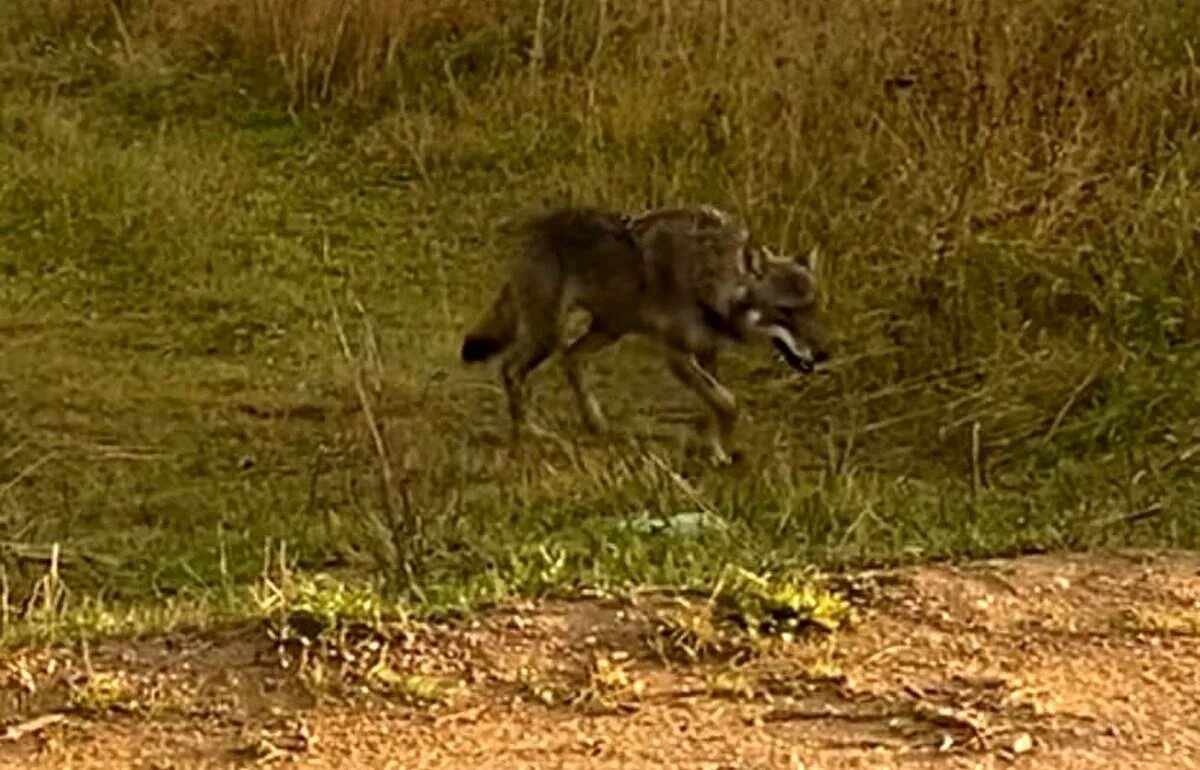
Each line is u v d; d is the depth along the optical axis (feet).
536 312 42.45
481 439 42.34
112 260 54.03
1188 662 26.55
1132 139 47.88
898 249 46.29
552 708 25.26
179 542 35.19
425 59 65.62
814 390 44.57
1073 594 28.89
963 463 39.29
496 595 28.78
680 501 35.32
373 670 26.12
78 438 42.32
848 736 24.35
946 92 49.44
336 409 44.19
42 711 25.43
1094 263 44.06
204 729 24.89
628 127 57.36
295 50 65.82
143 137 63.93
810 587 28.48
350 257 54.85
